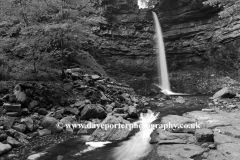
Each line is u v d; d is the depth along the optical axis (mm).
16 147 6586
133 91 20672
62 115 9445
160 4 31281
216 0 13008
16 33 12766
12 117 7727
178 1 29953
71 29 12742
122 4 31781
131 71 28344
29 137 7320
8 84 10000
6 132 6898
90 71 19125
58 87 11469
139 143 7320
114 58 28625
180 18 30469
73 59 19438
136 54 29859
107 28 29516
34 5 11578
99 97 12297
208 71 25578
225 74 23562
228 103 14227
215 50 26312
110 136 7789
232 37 24141
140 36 31266
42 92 9969
